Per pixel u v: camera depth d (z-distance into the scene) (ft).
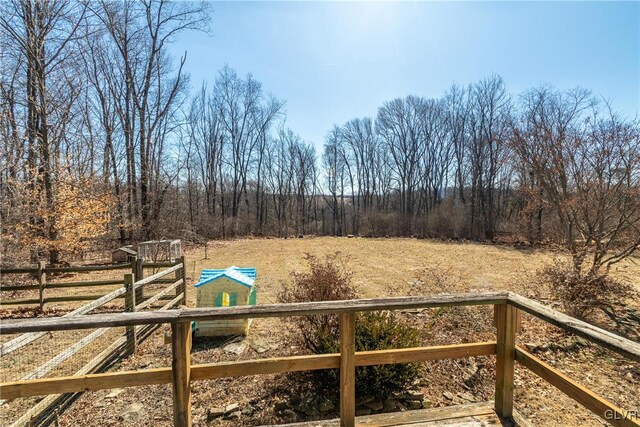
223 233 76.89
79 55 39.14
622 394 10.96
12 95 31.14
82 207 31.30
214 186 85.81
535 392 11.03
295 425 6.95
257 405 9.84
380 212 91.09
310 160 106.01
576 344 14.26
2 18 30.71
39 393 5.82
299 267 35.70
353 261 39.45
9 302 18.65
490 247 53.93
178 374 6.02
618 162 19.39
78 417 9.21
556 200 22.72
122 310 19.71
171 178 54.34
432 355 7.14
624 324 16.56
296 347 12.78
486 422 6.98
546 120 25.85
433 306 6.73
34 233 28.55
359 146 106.63
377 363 6.88
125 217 42.11
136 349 13.69
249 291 15.31
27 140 30.83
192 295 23.30
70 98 35.45
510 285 26.04
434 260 40.16
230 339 14.82
